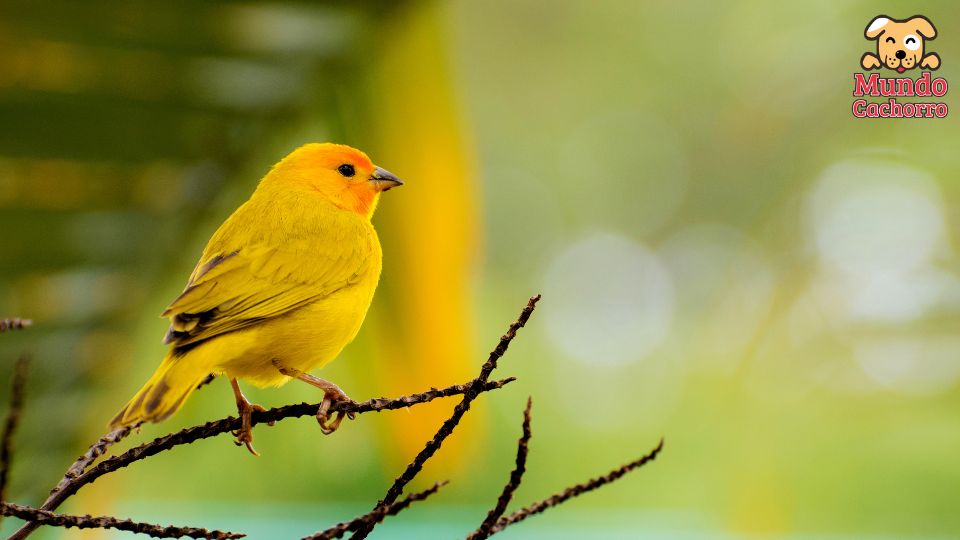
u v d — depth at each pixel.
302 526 9.47
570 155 19.56
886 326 12.52
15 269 6.36
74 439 7.04
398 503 4.24
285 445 11.48
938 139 13.98
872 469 12.84
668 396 17.20
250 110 6.69
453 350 7.97
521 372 17.38
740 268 15.61
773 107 15.41
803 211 14.92
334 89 7.04
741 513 12.52
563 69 19.55
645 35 18.78
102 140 6.34
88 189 6.38
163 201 6.61
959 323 12.22
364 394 8.24
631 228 19.22
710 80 18.00
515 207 19.66
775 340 13.03
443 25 7.17
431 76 7.30
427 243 7.84
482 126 19.66
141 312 6.92
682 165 18.31
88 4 6.02
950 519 13.19
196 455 12.31
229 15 6.41
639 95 18.95
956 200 13.49
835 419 12.53
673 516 13.67
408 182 7.66
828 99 14.89
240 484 12.38
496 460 16.06
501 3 19.62
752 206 15.55
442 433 4.30
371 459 11.80
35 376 6.59
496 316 18.56
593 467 16.34
